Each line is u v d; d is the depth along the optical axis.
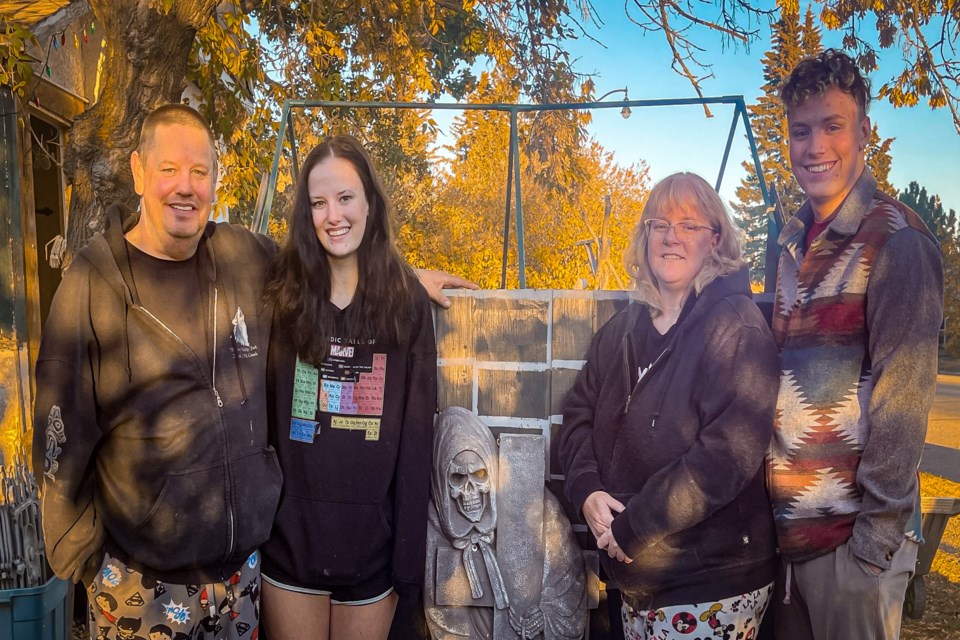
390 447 2.09
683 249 1.93
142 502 1.86
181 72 3.67
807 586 1.89
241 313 2.01
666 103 2.78
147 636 1.89
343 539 2.04
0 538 2.79
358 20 7.48
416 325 2.13
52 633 2.90
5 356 3.24
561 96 7.34
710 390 1.85
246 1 6.10
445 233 11.80
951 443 8.05
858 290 1.78
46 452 1.78
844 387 1.80
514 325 2.44
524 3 6.86
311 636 2.09
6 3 3.88
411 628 2.37
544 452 2.32
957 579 4.17
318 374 2.07
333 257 2.08
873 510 1.71
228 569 1.94
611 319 2.20
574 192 8.90
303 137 7.00
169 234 1.86
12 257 3.30
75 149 3.64
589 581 2.38
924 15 4.95
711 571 1.87
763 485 1.93
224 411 1.93
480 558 2.27
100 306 1.83
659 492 1.84
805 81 1.86
